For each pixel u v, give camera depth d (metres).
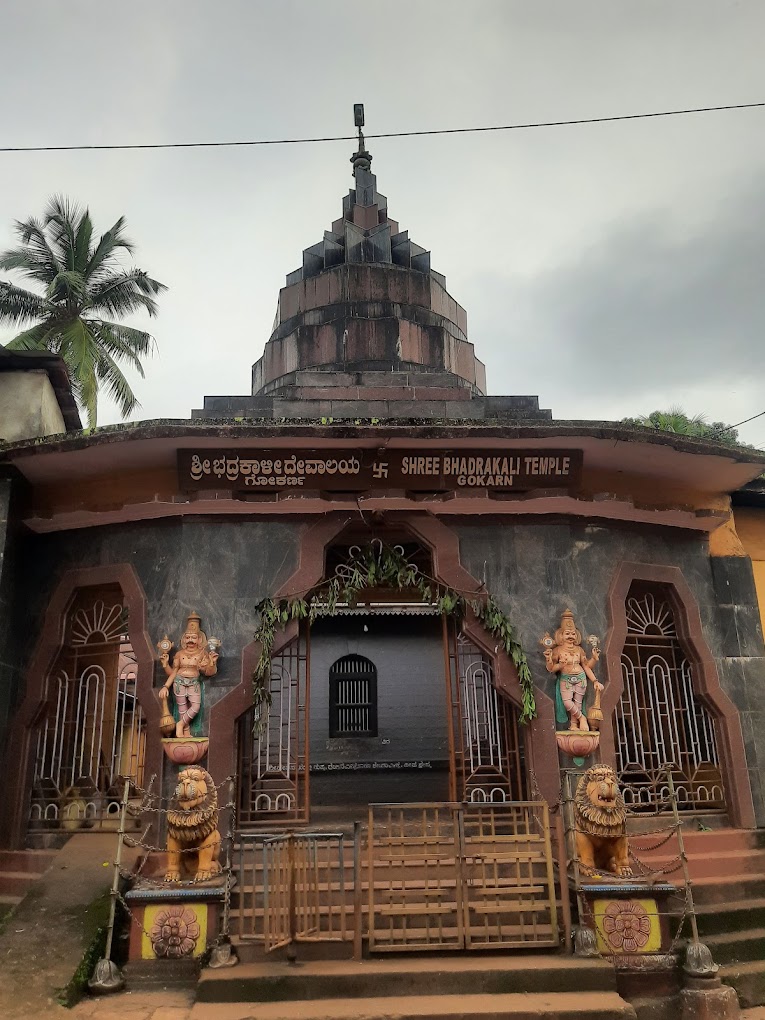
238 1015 5.76
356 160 14.45
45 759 9.29
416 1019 5.75
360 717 17.97
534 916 6.80
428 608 17.05
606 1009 5.86
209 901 6.80
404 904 6.79
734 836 8.98
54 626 9.30
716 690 9.60
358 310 12.32
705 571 10.16
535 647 8.97
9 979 6.27
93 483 9.57
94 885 7.57
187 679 8.49
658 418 22.08
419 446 8.78
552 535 9.34
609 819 7.30
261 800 9.95
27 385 10.30
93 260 26.95
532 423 8.66
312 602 9.10
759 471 9.77
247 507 9.04
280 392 11.68
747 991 6.95
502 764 9.52
